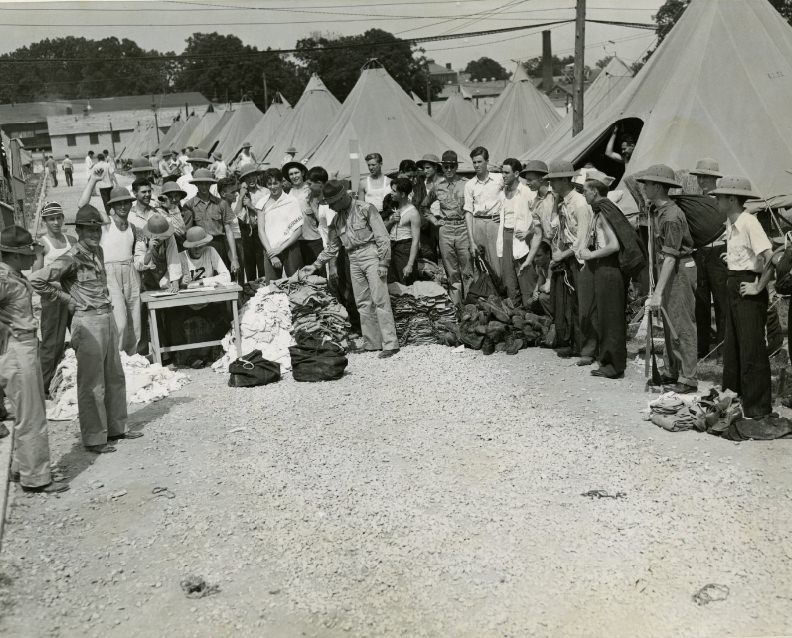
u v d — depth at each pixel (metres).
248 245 13.51
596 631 4.10
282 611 4.41
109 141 76.38
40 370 6.18
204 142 46.84
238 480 6.21
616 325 8.15
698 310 8.53
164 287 9.91
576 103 18.62
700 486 5.61
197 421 7.69
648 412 7.10
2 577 4.87
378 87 22.75
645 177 7.32
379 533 5.21
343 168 21.31
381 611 4.36
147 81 86.12
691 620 4.15
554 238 9.31
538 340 9.66
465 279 11.30
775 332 7.42
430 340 10.13
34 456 6.11
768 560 4.63
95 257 6.93
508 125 26.08
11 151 29.17
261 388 8.70
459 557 4.86
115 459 6.81
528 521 5.26
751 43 12.17
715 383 7.87
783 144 11.30
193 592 4.64
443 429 7.09
